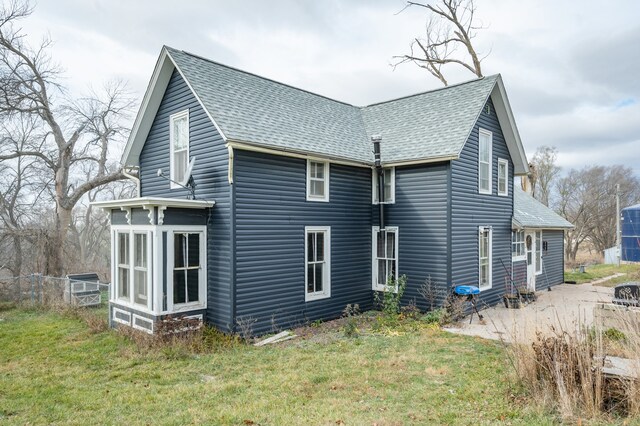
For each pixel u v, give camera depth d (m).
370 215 12.11
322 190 10.83
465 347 7.72
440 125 11.74
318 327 9.98
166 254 8.45
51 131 20.91
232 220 8.65
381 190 11.62
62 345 8.25
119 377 6.37
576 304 12.49
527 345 5.45
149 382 6.15
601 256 35.34
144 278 8.84
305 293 10.17
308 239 10.46
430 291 10.70
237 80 11.13
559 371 4.93
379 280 12.02
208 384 5.94
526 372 5.32
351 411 4.89
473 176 11.73
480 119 12.20
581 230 35.47
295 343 8.45
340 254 11.18
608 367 5.14
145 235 8.78
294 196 10.00
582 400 4.76
